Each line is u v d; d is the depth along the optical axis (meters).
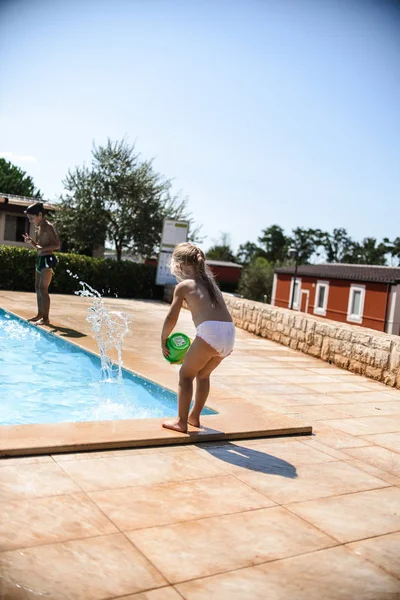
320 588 2.07
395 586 2.13
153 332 9.28
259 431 3.99
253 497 2.88
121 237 22.02
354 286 29.53
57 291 16.39
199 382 3.88
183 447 3.59
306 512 2.76
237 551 2.29
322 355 8.19
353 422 4.78
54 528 2.31
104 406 4.77
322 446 3.96
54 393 5.07
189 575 2.07
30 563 2.02
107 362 6.19
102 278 17.03
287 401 5.38
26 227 20.48
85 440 3.33
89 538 2.26
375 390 6.41
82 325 8.94
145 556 2.17
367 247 88.75
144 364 6.16
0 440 3.18
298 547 2.38
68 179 21.58
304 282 33.38
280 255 88.75
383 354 6.94
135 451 3.41
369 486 3.22
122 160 21.61
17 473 2.85
